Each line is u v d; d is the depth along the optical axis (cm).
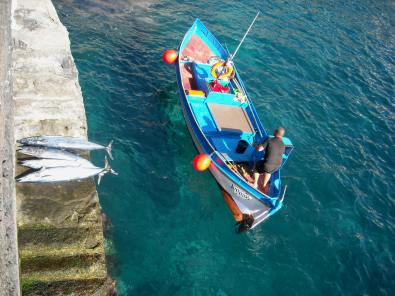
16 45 1343
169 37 2191
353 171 1647
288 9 2864
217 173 1366
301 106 1933
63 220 1009
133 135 1538
